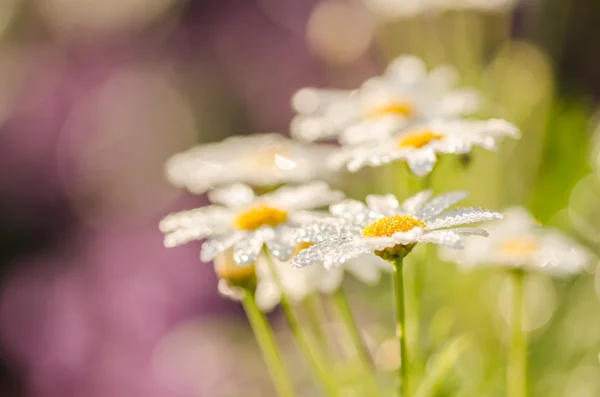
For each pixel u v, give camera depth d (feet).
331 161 1.13
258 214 1.09
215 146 1.28
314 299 1.22
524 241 1.15
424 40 1.48
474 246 1.16
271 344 1.11
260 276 1.15
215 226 1.10
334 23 1.69
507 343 1.25
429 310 1.33
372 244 0.99
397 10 1.44
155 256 1.77
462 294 1.30
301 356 1.45
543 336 1.33
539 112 1.45
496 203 1.34
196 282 1.72
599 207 1.41
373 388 1.13
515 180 1.42
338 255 0.99
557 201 1.42
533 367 1.30
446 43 1.49
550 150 1.46
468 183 1.34
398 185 1.20
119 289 1.74
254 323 1.12
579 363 1.29
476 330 1.29
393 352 1.14
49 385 1.72
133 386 1.65
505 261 1.14
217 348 1.57
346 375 1.15
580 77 1.71
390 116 1.22
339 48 1.70
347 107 1.25
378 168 1.37
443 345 1.25
